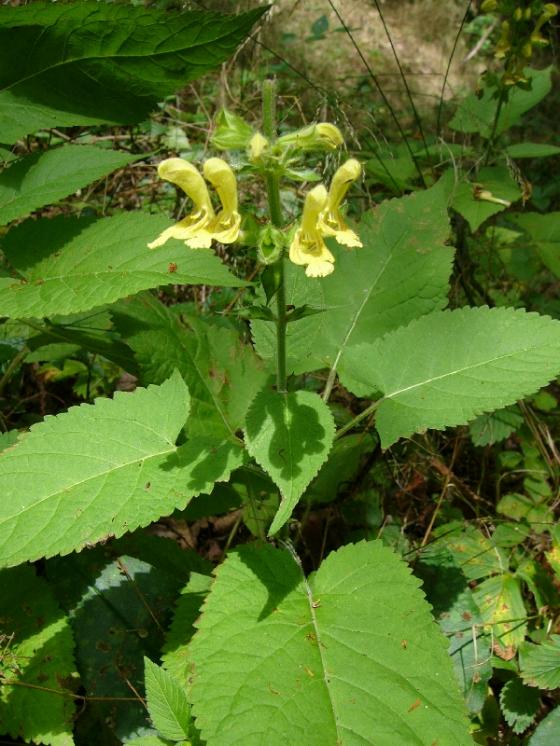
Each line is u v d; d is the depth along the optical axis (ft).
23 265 1.12
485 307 1.25
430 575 1.32
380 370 1.26
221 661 0.95
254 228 1.00
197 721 0.89
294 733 0.87
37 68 1.22
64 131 1.97
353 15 3.94
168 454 1.07
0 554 0.94
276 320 1.07
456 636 1.23
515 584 1.33
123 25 1.16
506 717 1.17
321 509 1.54
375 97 3.41
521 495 1.60
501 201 1.75
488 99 2.12
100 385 1.69
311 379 1.73
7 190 1.17
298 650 0.96
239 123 0.99
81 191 1.95
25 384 1.73
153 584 1.20
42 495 1.00
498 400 1.15
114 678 1.11
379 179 2.00
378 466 1.60
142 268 1.06
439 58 4.13
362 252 1.46
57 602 1.14
